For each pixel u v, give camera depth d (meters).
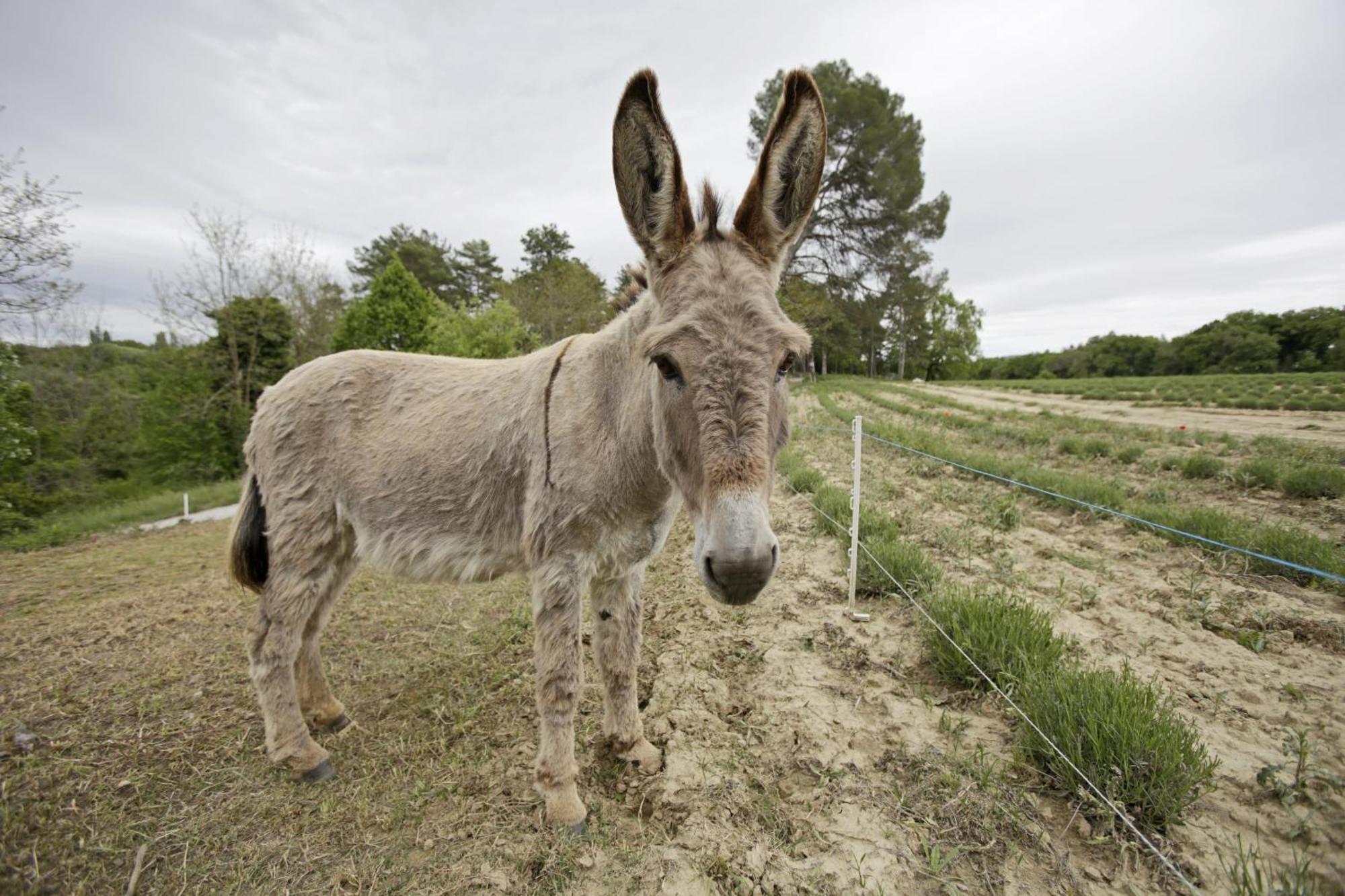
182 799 2.59
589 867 2.16
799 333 1.83
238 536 2.97
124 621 4.83
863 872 2.03
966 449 10.91
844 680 3.26
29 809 2.50
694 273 1.79
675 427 1.80
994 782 2.39
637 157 1.92
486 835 2.33
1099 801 2.16
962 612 3.35
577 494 2.33
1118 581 4.48
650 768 2.69
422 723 3.17
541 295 34.12
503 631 4.27
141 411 21.25
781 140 1.94
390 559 2.78
